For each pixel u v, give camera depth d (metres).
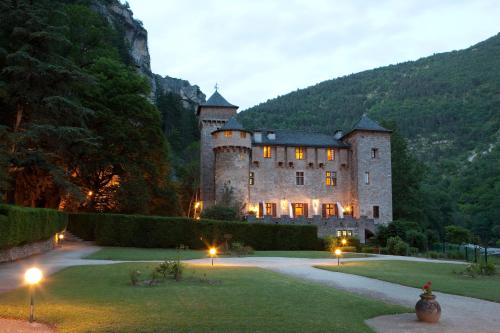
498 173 117.31
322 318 12.25
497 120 174.38
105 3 116.25
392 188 74.38
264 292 16.16
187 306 13.37
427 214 83.94
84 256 33.25
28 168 38.34
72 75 37.56
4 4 36.34
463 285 20.83
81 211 53.06
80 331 10.57
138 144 53.91
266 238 47.94
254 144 65.19
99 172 54.72
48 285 17.81
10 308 13.04
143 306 13.34
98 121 50.69
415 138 187.88
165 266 19.84
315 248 49.75
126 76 57.44
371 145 66.31
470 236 73.31
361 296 17.03
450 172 146.62
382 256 41.66
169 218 45.38
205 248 45.38
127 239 44.34
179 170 90.12
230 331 10.53
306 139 68.94
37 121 37.56
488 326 12.45
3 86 34.69
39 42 37.31
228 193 57.38
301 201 65.50
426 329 11.92
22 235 28.92
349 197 66.81
